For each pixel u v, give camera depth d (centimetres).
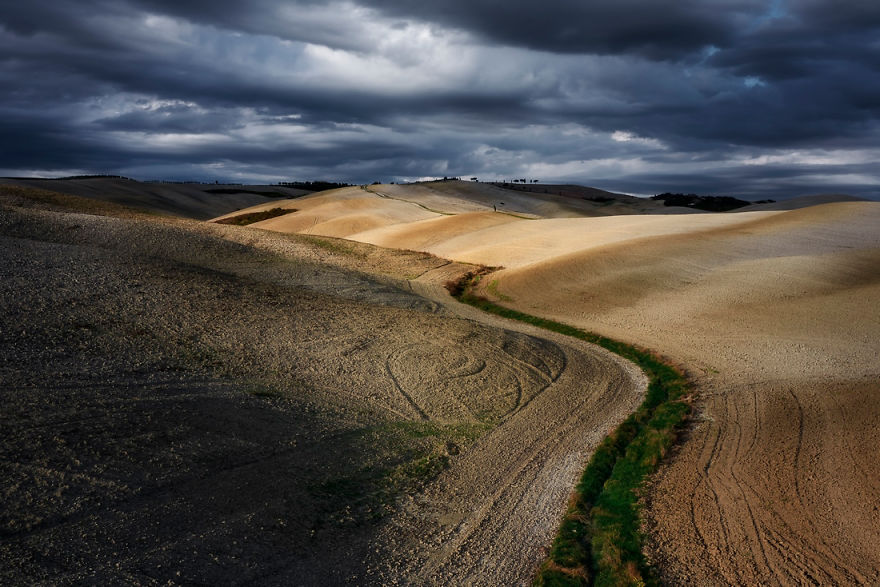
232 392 1509
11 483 941
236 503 1036
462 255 5253
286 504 1067
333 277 3647
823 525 1084
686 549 1017
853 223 4766
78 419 1182
